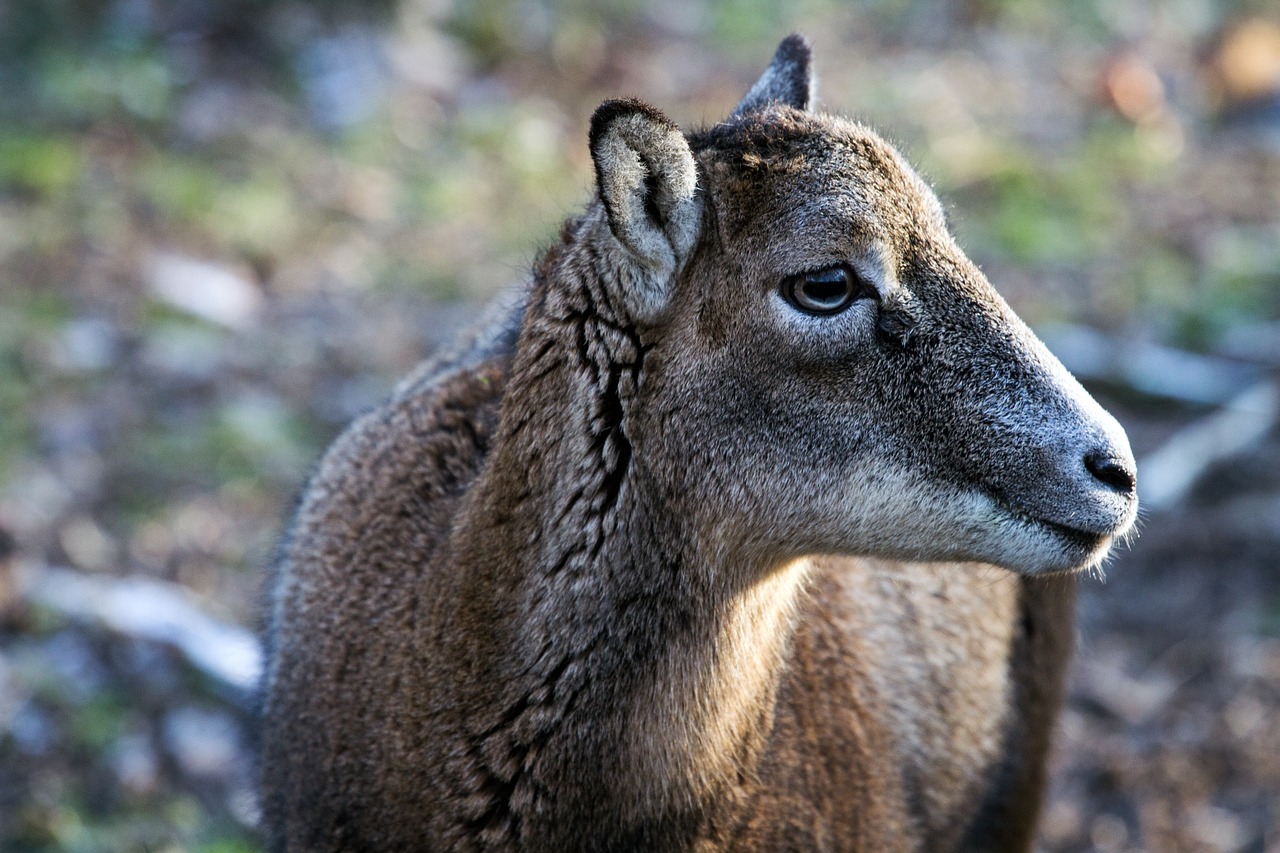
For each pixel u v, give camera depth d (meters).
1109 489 7.88
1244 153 24.09
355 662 8.09
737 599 7.94
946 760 9.93
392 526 8.32
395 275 19.70
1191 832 12.86
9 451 15.65
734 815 8.07
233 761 12.58
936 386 7.82
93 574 14.30
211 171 21.00
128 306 18.12
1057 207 22.02
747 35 27.02
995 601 10.25
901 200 7.86
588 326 7.77
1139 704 14.08
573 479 7.70
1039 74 26.36
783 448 7.82
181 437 16.25
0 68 22.19
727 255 7.71
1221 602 15.12
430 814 7.81
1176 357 18.30
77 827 11.72
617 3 27.09
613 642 7.71
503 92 24.16
